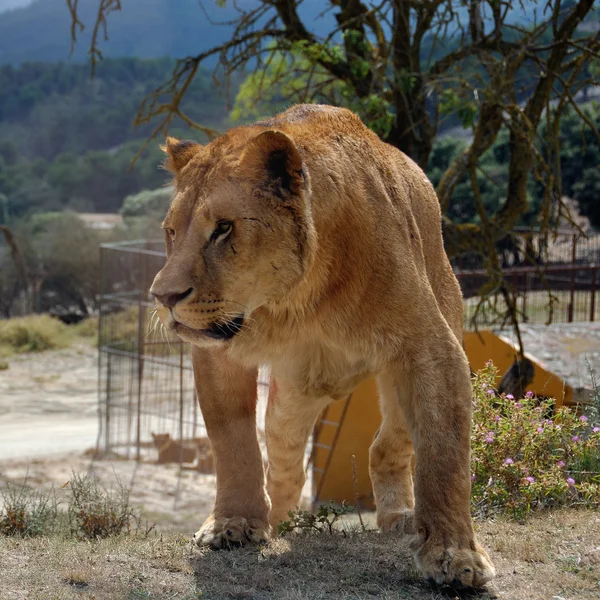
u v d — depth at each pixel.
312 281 4.04
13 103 143.75
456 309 5.27
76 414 19.50
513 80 10.88
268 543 4.70
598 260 23.19
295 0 12.09
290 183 3.84
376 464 5.53
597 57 10.40
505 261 21.19
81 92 144.88
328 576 4.22
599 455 6.03
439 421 4.12
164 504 11.88
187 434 15.86
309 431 5.48
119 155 100.81
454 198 35.12
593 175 36.62
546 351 9.95
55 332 29.67
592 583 4.12
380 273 4.14
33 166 106.56
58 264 39.41
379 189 4.35
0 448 15.98
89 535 6.04
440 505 4.06
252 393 4.73
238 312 3.84
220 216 3.77
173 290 3.67
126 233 43.81
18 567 4.33
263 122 4.56
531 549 4.55
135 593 3.95
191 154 4.34
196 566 4.34
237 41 12.26
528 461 5.84
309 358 4.38
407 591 4.02
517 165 11.23
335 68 12.19
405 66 11.51
